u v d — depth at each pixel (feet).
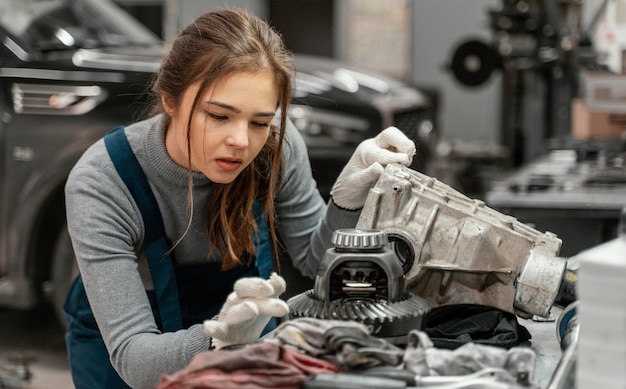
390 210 6.32
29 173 15.12
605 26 15.76
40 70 15.31
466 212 6.26
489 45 20.39
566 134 19.34
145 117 7.96
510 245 6.22
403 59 30.63
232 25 6.31
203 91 6.15
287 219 7.79
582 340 4.57
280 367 4.72
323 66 17.25
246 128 6.21
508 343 6.01
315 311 5.62
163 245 7.11
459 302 6.33
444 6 30.25
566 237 11.30
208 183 7.07
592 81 14.76
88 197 6.70
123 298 6.44
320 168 15.35
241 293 5.30
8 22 16.15
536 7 18.81
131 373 6.17
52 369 14.61
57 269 15.02
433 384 4.70
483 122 30.35
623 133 16.10
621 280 4.42
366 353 4.87
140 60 15.46
